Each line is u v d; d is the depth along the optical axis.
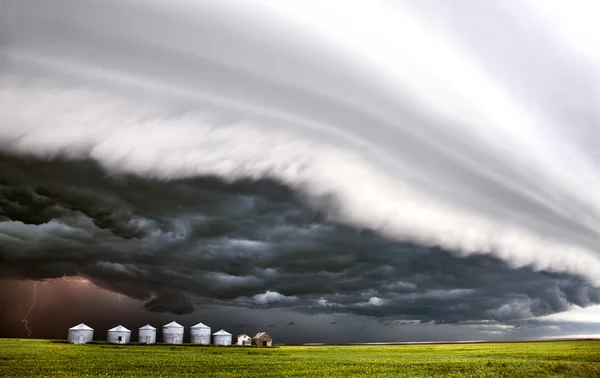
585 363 59.06
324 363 63.62
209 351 89.81
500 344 146.38
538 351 92.81
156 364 57.47
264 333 133.88
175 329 129.25
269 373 49.19
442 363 63.53
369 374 49.00
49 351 77.62
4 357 64.06
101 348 89.94
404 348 123.75
